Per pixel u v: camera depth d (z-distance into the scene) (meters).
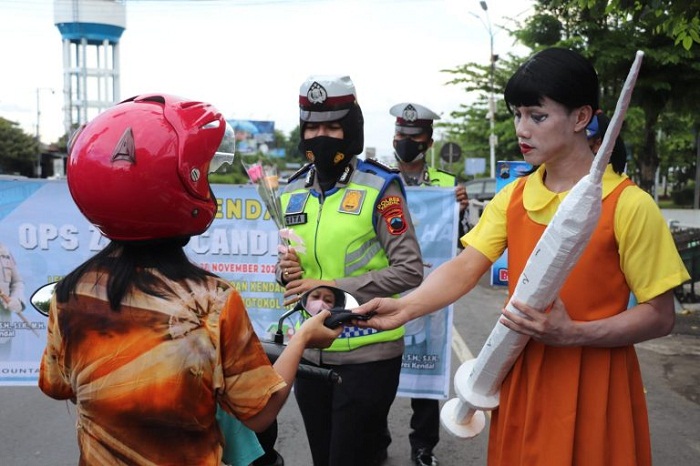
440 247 4.03
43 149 54.19
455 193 4.00
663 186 30.98
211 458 1.57
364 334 2.75
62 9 56.03
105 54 57.91
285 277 2.80
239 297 1.57
